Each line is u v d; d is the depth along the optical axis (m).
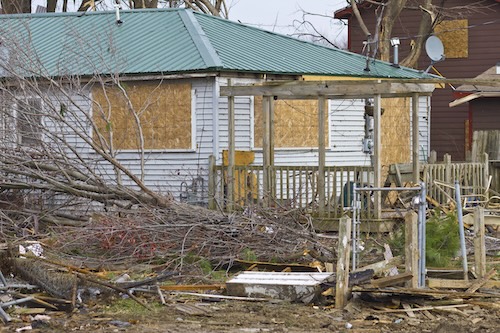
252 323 11.42
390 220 18.92
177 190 23.33
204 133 23.12
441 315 11.88
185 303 12.68
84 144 23.83
